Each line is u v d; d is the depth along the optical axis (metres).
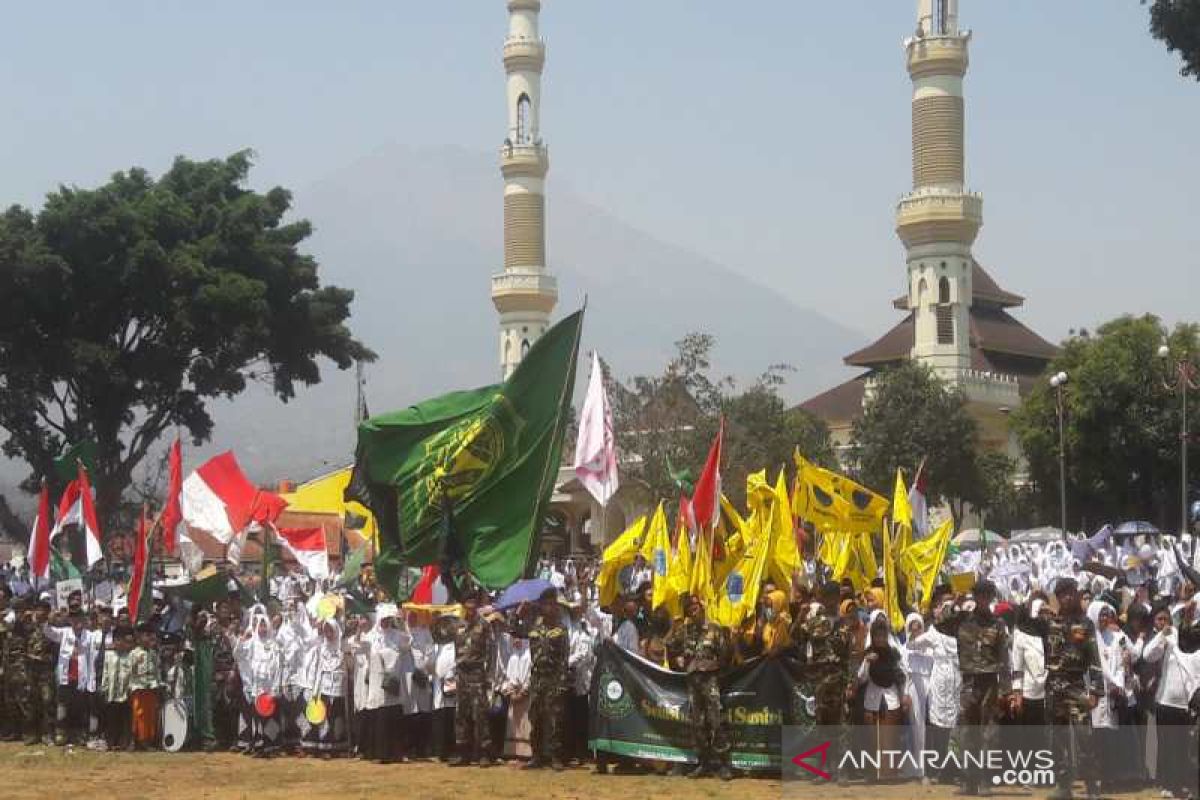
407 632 24.64
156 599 30.50
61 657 28.08
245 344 72.56
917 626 20.44
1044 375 89.81
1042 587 33.19
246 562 53.50
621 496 84.94
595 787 20.55
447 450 26.19
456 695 23.59
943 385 92.50
